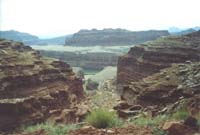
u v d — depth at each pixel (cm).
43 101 4566
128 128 898
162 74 3092
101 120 962
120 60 9581
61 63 6988
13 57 5516
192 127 827
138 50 8838
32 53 6481
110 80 11200
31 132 983
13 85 4669
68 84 6350
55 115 2806
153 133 834
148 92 2644
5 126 3353
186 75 2683
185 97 2192
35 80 5134
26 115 3566
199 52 7144
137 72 8319
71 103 5794
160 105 2455
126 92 3228
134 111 1947
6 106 3409
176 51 7425
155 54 7744
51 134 923
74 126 973
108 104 4997
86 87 10494
